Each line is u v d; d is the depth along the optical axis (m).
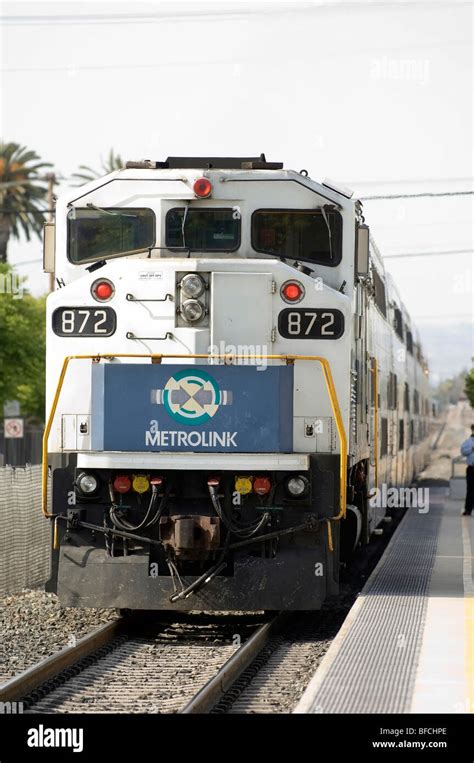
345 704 30.50
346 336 44.31
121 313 44.41
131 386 43.62
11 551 57.66
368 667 34.66
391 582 53.66
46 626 46.69
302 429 44.06
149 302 44.22
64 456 44.62
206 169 46.22
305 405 44.06
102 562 44.03
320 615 50.62
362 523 58.22
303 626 48.06
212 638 45.44
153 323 44.16
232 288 44.06
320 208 45.75
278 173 45.88
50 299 45.06
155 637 45.50
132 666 39.81
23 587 58.94
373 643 38.22
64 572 44.31
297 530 43.72
